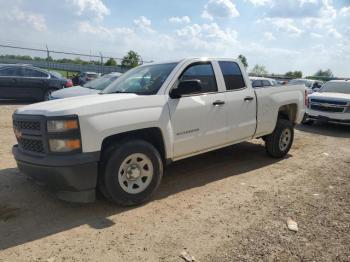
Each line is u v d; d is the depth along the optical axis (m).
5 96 13.98
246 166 6.38
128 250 3.42
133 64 30.03
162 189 5.12
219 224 3.99
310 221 4.11
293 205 4.58
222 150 7.54
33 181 4.51
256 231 3.84
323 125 12.37
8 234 3.70
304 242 3.62
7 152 6.77
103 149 4.25
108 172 4.16
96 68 32.81
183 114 4.86
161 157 4.81
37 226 3.89
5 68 13.98
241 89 5.86
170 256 3.32
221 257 3.31
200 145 5.18
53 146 3.93
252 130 6.06
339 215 4.30
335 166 6.57
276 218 4.17
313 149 8.07
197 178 5.64
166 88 4.79
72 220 4.05
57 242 3.55
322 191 5.14
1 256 3.29
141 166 4.44
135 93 4.84
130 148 4.27
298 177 5.80
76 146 3.91
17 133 4.43
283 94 6.70
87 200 4.07
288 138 7.01
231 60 5.88
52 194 4.50
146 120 4.41
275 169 6.24
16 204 4.45
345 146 8.62
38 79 14.58
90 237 3.67
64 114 3.88
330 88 12.68
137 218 4.12
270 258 3.31
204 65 5.40
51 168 3.88
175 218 4.14
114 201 4.30
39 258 3.26
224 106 5.45
